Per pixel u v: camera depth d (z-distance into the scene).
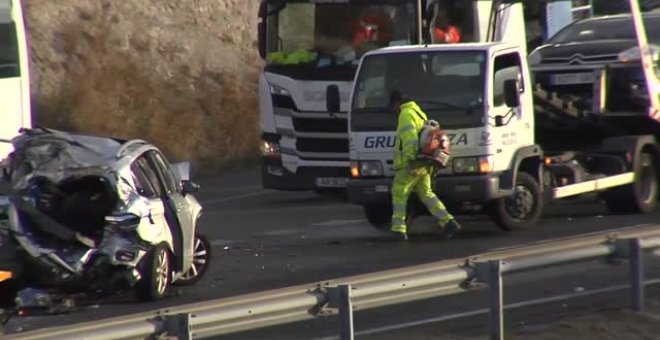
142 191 54.38
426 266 40.00
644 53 77.56
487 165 68.25
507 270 41.72
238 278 60.06
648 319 45.78
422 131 67.44
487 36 80.56
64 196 52.97
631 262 46.19
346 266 62.25
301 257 65.81
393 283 38.78
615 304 48.41
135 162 54.66
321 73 84.25
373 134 69.94
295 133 85.19
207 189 104.69
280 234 75.69
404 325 45.88
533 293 51.81
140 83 127.00
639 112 77.81
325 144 84.69
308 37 84.81
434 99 69.00
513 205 71.12
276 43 85.75
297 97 84.75
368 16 82.75
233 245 71.50
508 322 45.78
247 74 137.38
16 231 51.41
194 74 132.25
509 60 70.31
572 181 74.94
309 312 37.53
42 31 128.25
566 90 79.38
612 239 45.75
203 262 59.31
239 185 107.00
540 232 70.75
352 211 86.19
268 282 58.59
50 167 52.94
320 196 96.75
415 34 81.12
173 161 116.69
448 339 42.97
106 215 52.59
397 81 69.88
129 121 121.56
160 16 140.00
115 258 52.31
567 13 81.69
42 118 117.94
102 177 52.97
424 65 69.69
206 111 125.50
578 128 79.50
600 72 78.06
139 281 53.72
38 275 51.91
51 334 32.00
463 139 68.38
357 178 70.69
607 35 79.69
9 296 53.50
